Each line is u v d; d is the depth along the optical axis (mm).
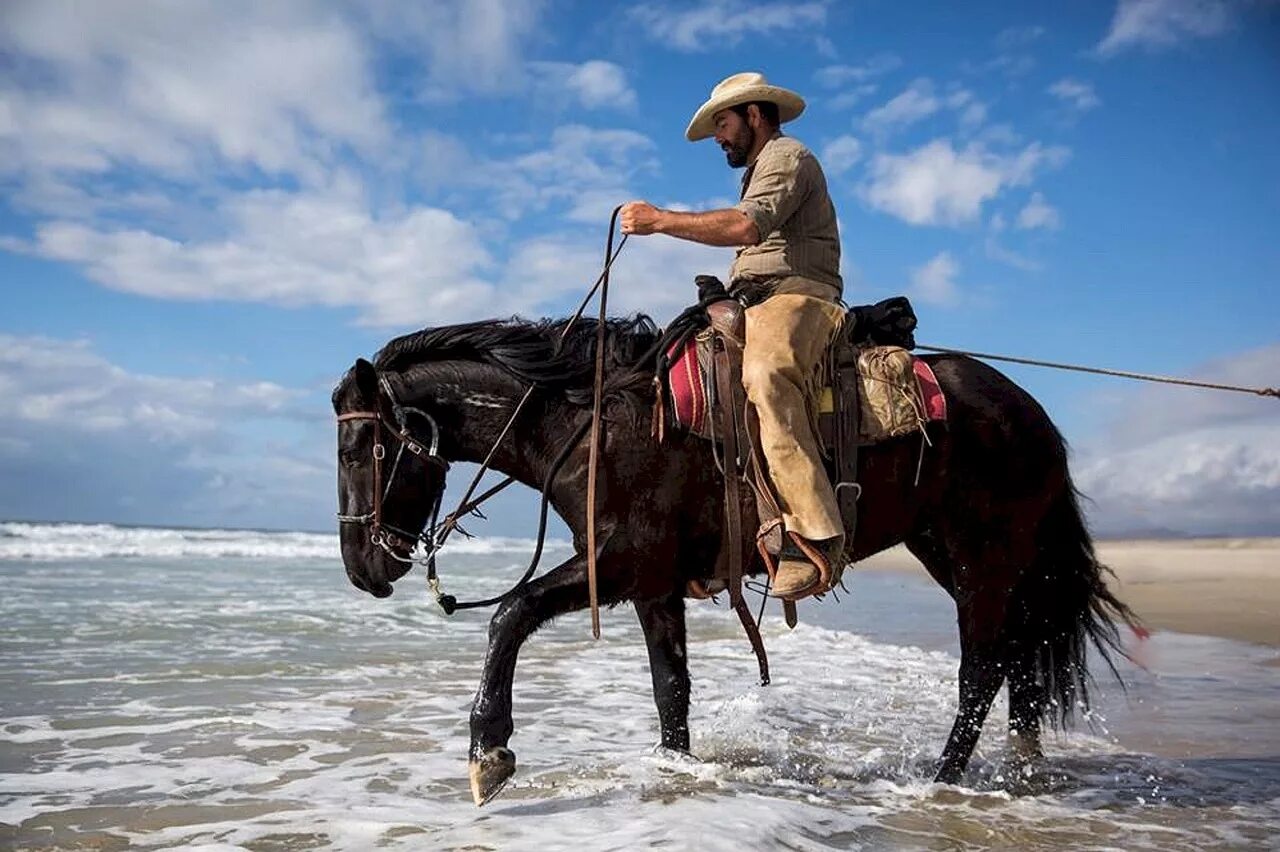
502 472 4535
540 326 4555
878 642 10898
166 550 31234
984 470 4691
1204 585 17828
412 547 4469
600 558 4176
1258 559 27375
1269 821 4293
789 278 4570
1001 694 7473
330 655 9062
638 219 4301
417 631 11000
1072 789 4773
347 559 4426
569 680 7914
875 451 4516
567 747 5543
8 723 6016
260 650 9320
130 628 10695
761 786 4656
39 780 4770
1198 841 3998
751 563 4473
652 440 4238
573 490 4270
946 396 4645
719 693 7438
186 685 7395
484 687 3920
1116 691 7656
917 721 6488
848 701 7160
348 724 6098
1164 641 10734
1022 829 4102
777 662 9047
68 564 23500
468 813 4199
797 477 4184
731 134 4746
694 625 12242
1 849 3781
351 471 4398
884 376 4500
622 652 9539
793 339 4305
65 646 9344
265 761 5168
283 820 4129
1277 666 9016
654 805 4188
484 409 4414
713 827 3758
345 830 3982
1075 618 5066
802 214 4594
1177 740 5965
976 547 4781
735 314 4410
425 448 4422
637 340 4492
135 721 6102
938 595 19281
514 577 20406
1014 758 5105
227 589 16328
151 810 4289
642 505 4230
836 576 4316
